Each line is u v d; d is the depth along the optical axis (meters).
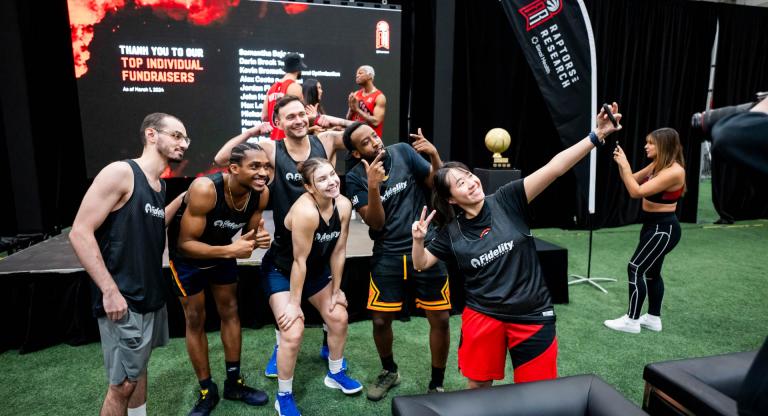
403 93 5.46
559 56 3.74
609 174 6.25
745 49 6.75
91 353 2.80
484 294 1.71
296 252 1.98
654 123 6.45
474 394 1.24
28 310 2.81
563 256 3.52
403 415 1.17
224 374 2.58
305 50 4.87
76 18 4.34
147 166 1.72
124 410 1.72
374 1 5.17
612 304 3.57
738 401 0.87
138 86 4.55
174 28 4.55
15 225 4.38
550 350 1.66
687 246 5.39
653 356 2.76
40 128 4.44
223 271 2.18
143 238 1.67
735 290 3.90
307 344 2.99
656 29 6.21
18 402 2.29
